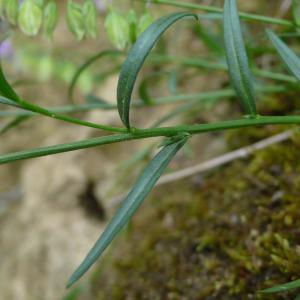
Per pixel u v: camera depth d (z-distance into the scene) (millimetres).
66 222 183
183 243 123
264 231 106
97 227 179
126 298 127
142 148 178
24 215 196
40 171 198
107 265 146
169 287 116
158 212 145
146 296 122
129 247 143
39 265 180
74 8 95
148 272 126
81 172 188
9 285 185
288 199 106
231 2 77
